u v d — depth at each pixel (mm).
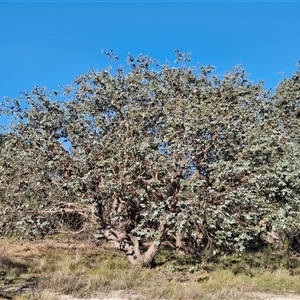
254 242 14617
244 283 10031
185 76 12609
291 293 9312
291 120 15930
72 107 12117
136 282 9695
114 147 10703
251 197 9602
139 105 11781
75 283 9164
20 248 13773
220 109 10688
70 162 11281
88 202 10992
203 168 10766
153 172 10289
